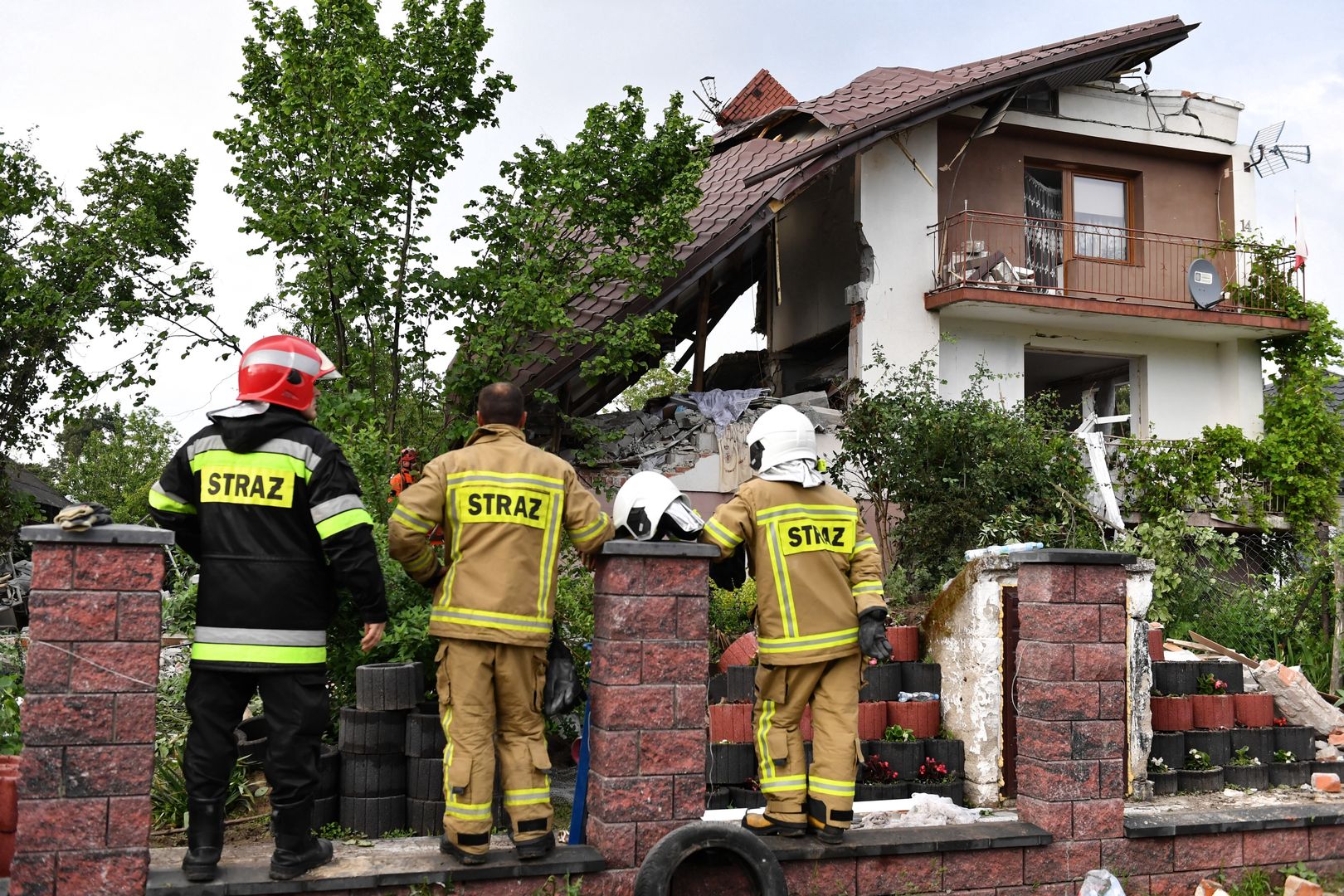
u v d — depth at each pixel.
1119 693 4.95
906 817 5.24
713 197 13.59
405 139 9.01
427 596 5.66
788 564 4.52
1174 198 16.03
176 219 14.97
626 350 9.77
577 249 9.76
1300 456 14.88
